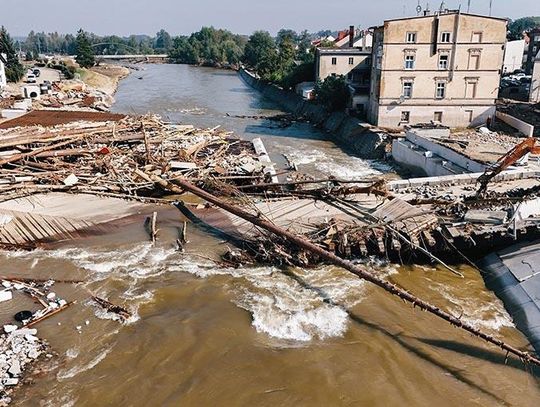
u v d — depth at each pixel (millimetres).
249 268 22859
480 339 18516
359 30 91875
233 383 15898
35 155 33531
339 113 58094
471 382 16328
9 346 17281
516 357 17531
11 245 24672
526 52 98375
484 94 48844
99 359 16953
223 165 35906
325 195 28031
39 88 64750
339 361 16953
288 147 49844
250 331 18422
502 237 23609
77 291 21000
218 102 80375
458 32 47000
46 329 18438
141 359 16953
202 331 18312
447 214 25578
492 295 21516
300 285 21547
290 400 15211
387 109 49500
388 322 19234
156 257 23750
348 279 22078
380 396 15484
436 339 18406
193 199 30812
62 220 26922
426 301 20719
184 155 36375
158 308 19859
